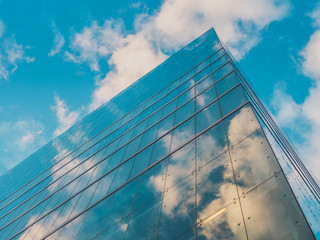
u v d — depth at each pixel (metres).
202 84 11.77
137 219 6.55
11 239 11.99
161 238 5.36
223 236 4.36
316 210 4.88
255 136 5.84
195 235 4.78
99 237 7.16
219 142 6.77
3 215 16.89
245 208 4.50
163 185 7.04
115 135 16.17
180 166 7.22
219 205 4.98
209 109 8.98
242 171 5.27
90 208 9.36
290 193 4.14
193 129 8.66
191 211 5.38
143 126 13.42
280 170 4.61
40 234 10.38
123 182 9.27
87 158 16.05
